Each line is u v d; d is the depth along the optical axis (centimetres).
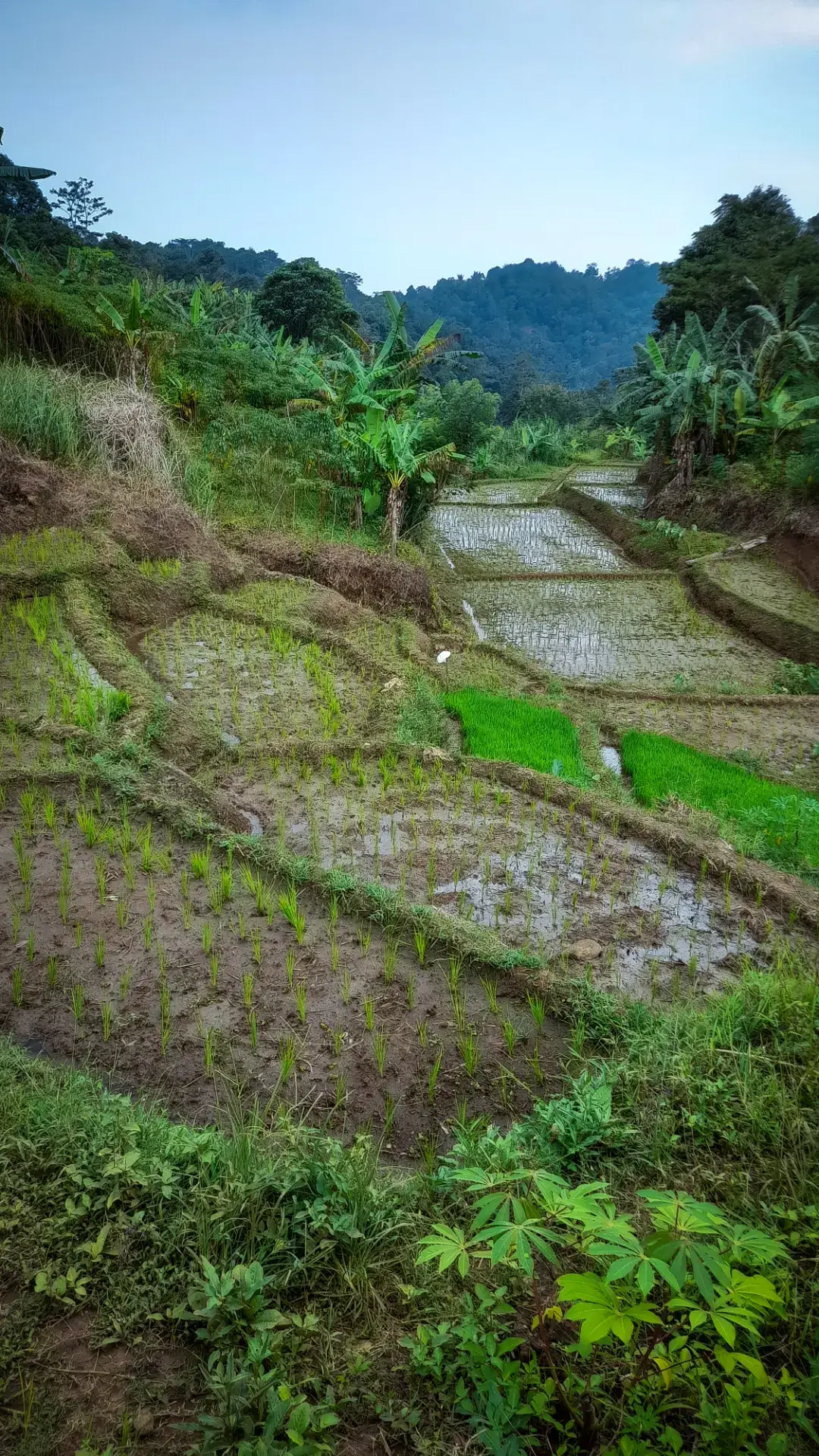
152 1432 214
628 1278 247
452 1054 381
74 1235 263
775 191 3409
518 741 796
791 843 635
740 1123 324
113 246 5275
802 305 2583
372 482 1567
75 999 391
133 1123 303
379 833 588
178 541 1141
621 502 2380
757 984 399
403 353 1817
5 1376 226
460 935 448
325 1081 363
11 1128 296
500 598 1517
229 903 481
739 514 1848
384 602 1202
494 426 3656
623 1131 317
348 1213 272
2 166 1396
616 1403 220
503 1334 241
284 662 910
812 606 1379
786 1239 270
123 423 1295
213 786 642
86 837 523
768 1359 236
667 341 2645
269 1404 212
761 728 948
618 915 507
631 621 1393
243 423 1647
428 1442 214
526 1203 205
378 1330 245
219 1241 262
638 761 798
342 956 443
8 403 1245
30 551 1016
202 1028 388
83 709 690
